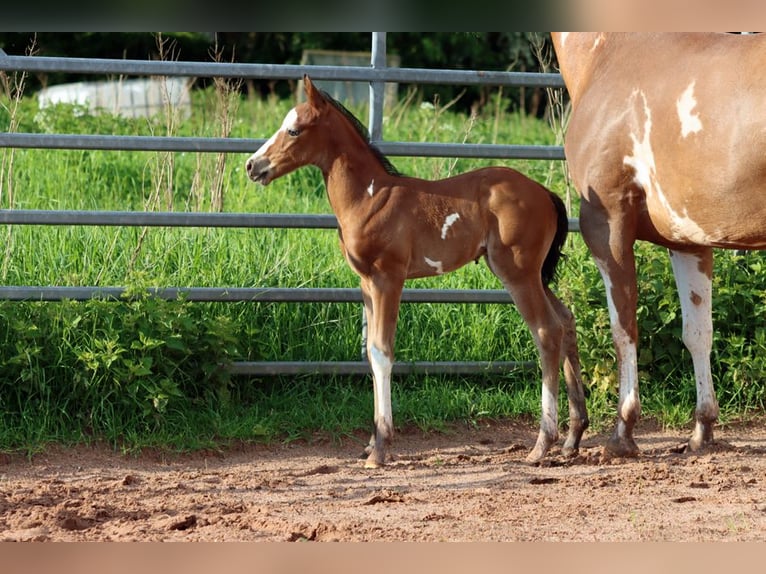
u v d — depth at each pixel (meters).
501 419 8.34
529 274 7.10
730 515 5.82
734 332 8.58
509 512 5.93
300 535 5.46
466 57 20.89
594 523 5.69
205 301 8.20
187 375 7.95
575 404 7.38
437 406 8.25
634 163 6.83
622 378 7.16
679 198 6.54
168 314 7.76
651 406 8.39
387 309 7.09
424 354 8.77
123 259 8.93
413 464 7.22
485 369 8.58
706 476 6.70
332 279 9.13
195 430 7.68
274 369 8.24
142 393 7.69
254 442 7.73
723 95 6.20
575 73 7.57
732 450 7.45
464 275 9.34
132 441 7.52
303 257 9.27
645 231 7.07
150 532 5.55
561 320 7.36
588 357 8.36
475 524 5.69
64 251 8.97
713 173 6.26
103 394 7.65
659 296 8.41
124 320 7.70
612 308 7.10
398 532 5.51
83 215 7.92
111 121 13.98
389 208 7.03
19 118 10.46
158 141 7.94
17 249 8.84
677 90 6.47
